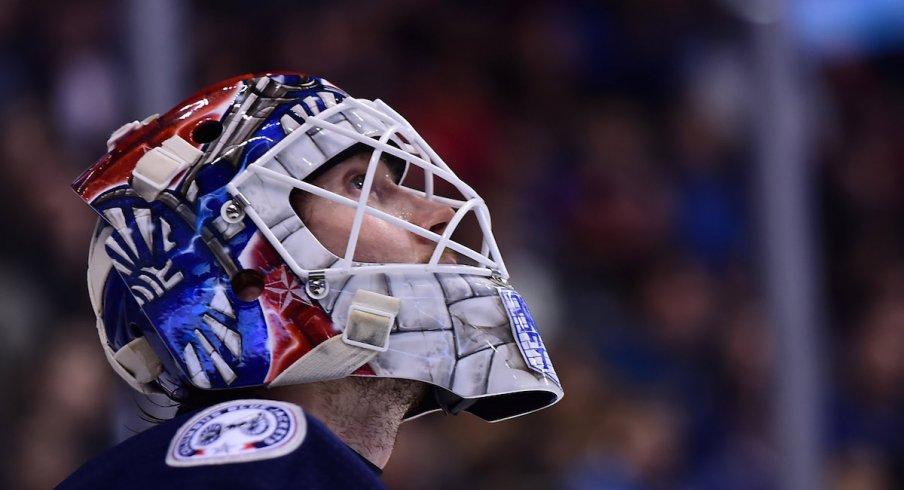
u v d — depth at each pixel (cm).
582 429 707
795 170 638
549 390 271
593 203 800
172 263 251
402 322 258
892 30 884
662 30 825
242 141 260
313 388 258
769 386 627
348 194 270
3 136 628
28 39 639
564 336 745
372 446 263
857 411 782
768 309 631
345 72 785
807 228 634
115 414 568
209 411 239
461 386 260
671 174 802
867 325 828
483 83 830
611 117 825
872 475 750
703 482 711
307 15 790
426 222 276
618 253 787
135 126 270
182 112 269
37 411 580
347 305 254
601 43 845
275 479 221
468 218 740
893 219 872
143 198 256
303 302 251
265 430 229
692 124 794
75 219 616
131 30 518
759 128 643
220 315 248
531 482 686
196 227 252
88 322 600
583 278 775
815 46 869
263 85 273
